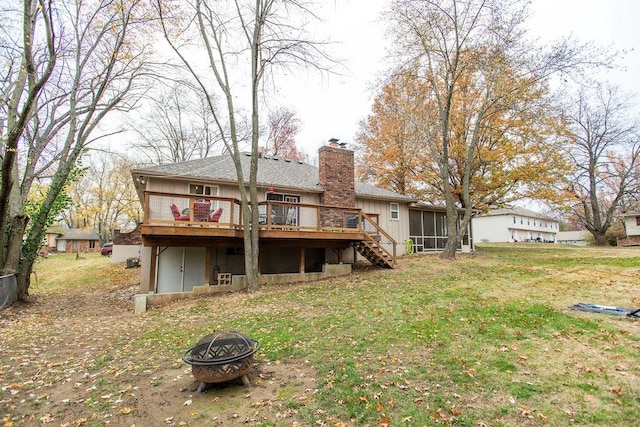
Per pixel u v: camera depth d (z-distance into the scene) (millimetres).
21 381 4574
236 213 12906
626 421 3117
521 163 18266
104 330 7238
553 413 3318
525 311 6582
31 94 9148
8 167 9195
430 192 22188
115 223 43000
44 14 9234
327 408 3633
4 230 10438
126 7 10930
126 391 4215
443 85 16781
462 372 4297
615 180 28281
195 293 10703
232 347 4191
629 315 5805
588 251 17828
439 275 11328
